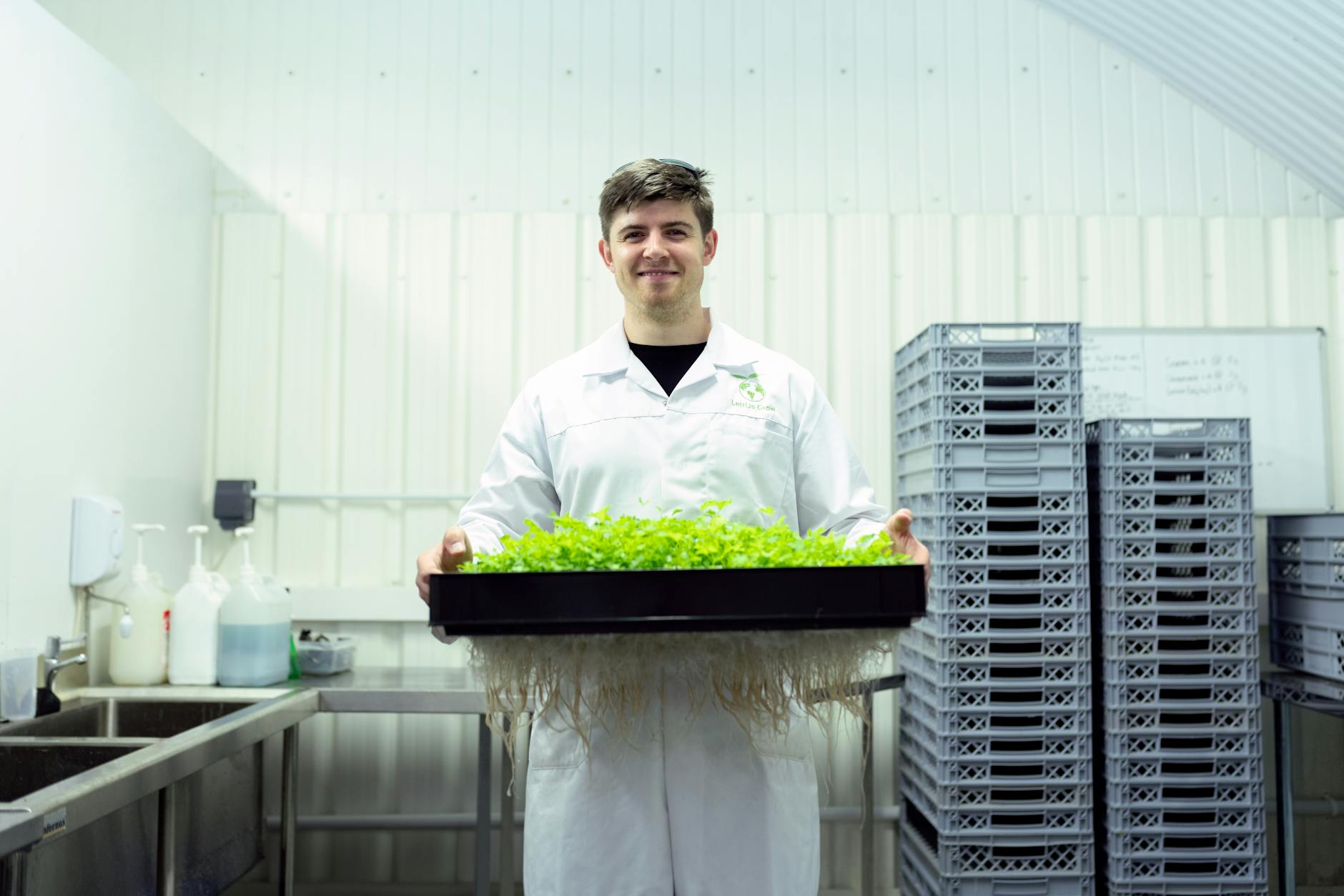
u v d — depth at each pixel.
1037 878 2.43
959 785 2.44
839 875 2.91
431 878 2.94
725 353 1.61
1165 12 2.74
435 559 1.32
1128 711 2.48
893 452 2.93
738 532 1.24
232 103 2.99
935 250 2.97
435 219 2.96
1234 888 2.43
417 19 3.02
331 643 2.69
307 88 3.00
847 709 1.25
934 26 3.04
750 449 1.55
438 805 2.92
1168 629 2.48
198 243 2.88
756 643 1.20
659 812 1.38
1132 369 2.95
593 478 1.55
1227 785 2.46
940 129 3.02
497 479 1.64
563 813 1.39
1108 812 2.47
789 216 2.97
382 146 3.00
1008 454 2.48
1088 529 2.53
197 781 1.97
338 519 2.91
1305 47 2.53
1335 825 2.93
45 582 2.22
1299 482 2.92
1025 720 2.51
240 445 2.92
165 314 2.70
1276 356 2.95
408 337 2.94
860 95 3.02
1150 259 2.98
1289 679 2.51
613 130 3.00
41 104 2.17
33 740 1.82
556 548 1.18
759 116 3.01
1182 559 2.48
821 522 1.62
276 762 2.92
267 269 2.95
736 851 1.38
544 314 2.95
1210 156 3.01
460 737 2.93
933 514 2.49
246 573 2.49
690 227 1.49
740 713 1.31
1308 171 2.95
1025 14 3.04
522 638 1.18
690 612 1.11
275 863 2.91
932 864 2.51
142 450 2.60
